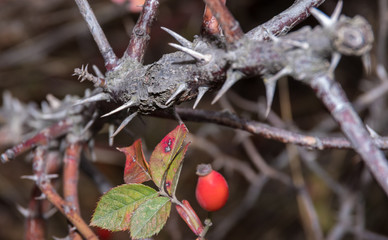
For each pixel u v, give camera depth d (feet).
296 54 1.02
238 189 3.01
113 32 3.03
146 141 2.87
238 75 1.06
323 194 2.71
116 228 1.15
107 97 1.19
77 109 1.40
